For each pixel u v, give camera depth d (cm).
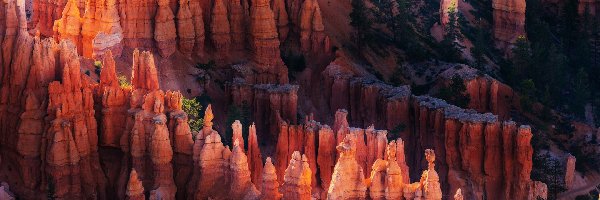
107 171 9662
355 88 13662
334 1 15762
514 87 16238
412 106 13000
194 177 9369
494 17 18250
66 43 9581
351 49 15275
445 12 17600
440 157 12438
